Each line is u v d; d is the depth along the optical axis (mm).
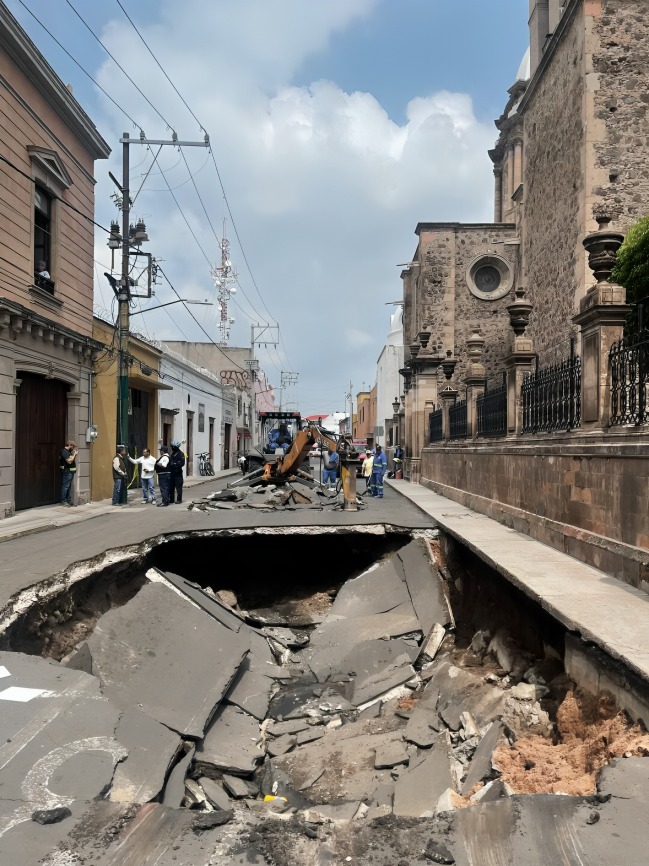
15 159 11312
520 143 23281
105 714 4137
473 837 2699
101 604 7543
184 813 2984
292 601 10336
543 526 7699
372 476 16266
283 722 6379
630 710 3652
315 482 17828
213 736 5695
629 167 13391
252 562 10977
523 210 18406
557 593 5148
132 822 2898
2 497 11055
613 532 5867
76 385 14086
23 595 6066
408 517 11242
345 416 69750
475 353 12852
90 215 14969
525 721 4840
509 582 6332
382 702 6660
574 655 4547
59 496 13922
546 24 18516
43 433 13164
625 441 5723
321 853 2662
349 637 8133
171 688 5781
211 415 31453
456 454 13875
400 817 2924
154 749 4344
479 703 5516
